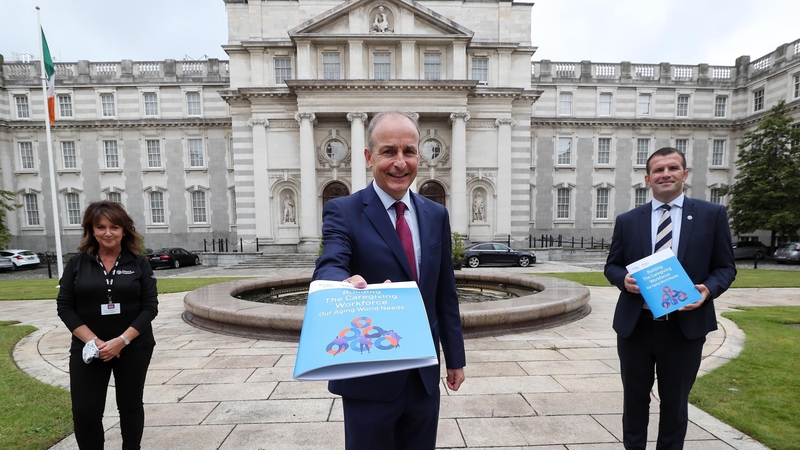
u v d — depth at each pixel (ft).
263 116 87.61
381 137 6.31
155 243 106.22
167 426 11.80
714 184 111.14
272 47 88.43
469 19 91.76
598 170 110.01
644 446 9.47
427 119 88.63
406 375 6.23
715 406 12.53
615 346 19.26
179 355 18.26
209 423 11.98
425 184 89.92
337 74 87.40
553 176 109.19
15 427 11.67
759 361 16.60
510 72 92.38
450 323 7.32
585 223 110.22
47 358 18.48
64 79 104.53
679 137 110.42
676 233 9.36
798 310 28.04
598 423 11.84
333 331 4.66
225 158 105.60
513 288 34.32
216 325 22.89
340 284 5.20
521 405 12.99
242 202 91.15
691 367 8.87
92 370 8.91
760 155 88.33
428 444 6.73
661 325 8.94
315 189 85.51
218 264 81.87
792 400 12.92
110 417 12.56
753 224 88.17
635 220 9.82
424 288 6.53
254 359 17.69
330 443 10.85
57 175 105.40
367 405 6.06
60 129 104.88
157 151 106.01
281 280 34.83
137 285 9.36
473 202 89.97
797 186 82.94
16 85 104.53
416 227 6.81
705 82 110.01
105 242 9.07
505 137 88.99
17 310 31.68
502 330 21.48
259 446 10.70
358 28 85.92
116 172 105.50
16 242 105.50
